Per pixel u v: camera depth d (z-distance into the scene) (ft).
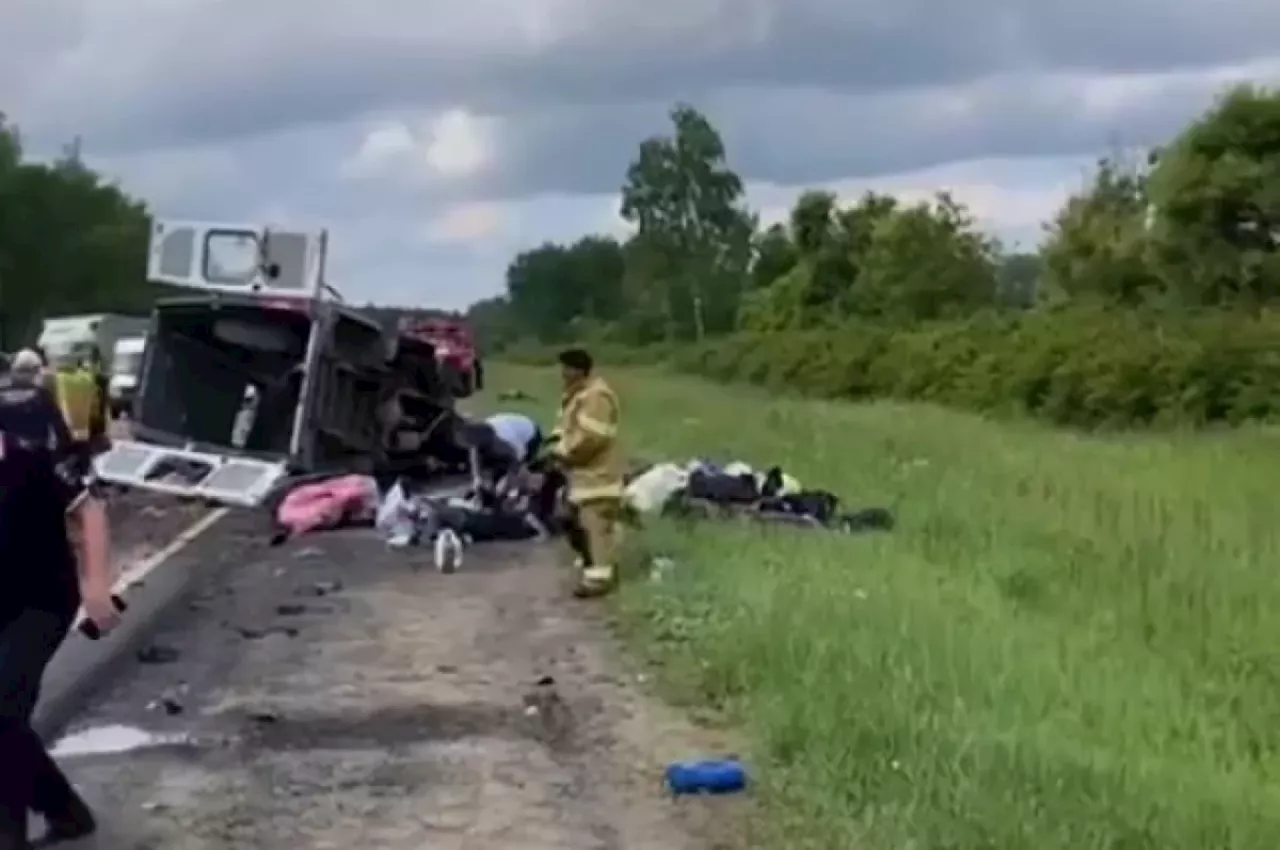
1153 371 134.62
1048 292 194.39
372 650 41.68
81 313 335.47
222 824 27.53
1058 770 27.84
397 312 86.48
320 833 27.07
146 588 51.65
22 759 24.66
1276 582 48.16
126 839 26.76
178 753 31.96
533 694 36.37
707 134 353.31
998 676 34.71
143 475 73.05
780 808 27.58
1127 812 25.91
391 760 31.32
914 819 25.53
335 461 77.15
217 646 42.24
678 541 55.88
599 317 434.71
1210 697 35.35
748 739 32.09
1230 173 167.43
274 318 76.23
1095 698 33.88
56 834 26.58
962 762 28.14
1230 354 133.28
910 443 102.53
